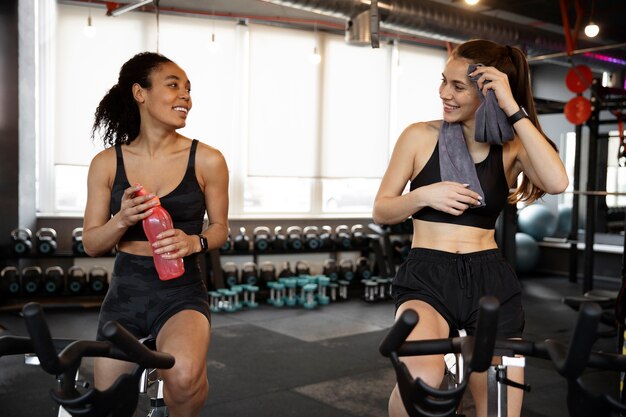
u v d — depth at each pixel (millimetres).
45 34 6289
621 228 8219
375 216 1776
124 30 6520
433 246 1741
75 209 6684
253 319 5715
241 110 7152
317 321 5660
